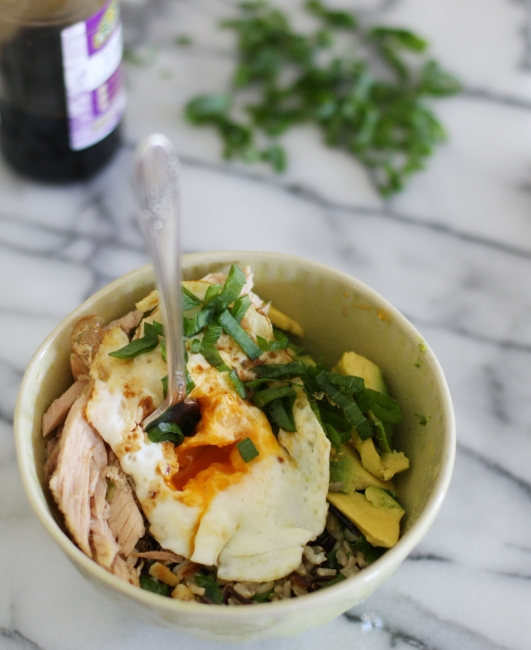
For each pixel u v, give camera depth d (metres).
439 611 0.42
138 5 0.68
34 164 0.55
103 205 0.56
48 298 0.52
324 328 0.43
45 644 0.40
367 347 0.42
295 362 0.40
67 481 0.37
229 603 0.37
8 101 0.53
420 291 0.53
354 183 0.59
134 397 0.38
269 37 0.67
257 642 0.40
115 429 0.38
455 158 0.61
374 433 0.41
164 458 0.38
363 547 0.39
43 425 0.39
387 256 0.55
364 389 0.40
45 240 0.54
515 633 0.41
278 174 0.59
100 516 0.37
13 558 0.42
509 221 0.57
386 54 0.66
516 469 0.46
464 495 0.45
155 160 0.32
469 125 0.63
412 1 0.71
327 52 0.67
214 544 0.37
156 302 0.40
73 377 0.40
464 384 0.49
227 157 0.59
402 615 0.41
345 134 0.62
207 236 0.55
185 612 0.33
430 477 0.38
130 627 0.41
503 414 0.48
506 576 0.43
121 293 0.41
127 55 0.65
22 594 0.41
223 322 0.39
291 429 0.39
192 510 0.37
